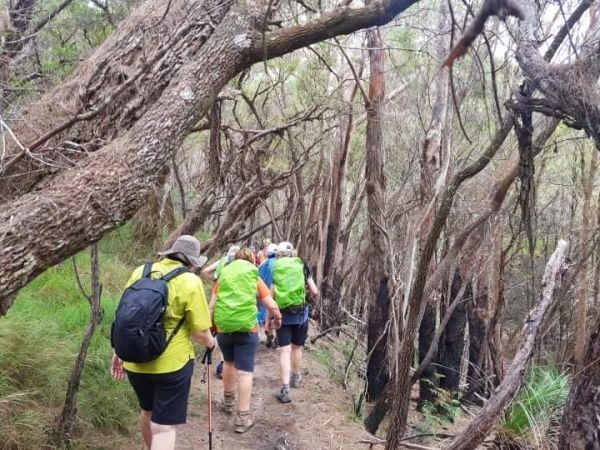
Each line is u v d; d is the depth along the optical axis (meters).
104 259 9.88
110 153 3.36
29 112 4.56
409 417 8.08
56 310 7.12
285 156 12.29
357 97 11.85
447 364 9.20
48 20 6.31
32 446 4.43
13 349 5.18
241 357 5.98
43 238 2.94
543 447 4.71
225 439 5.87
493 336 7.73
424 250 4.33
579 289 8.84
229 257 6.69
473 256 8.43
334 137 12.60
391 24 7.26
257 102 11.90
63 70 6.09
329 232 12.70
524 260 14.02
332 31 4.27
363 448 6.23
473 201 8.32
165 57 4.84
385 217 7.45
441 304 9.30
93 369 5.85
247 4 4.18
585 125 3.20
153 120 3.58
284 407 6.89
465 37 1.14
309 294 7.69
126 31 4.95
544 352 12.34
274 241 16.22
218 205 11.30
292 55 10.21
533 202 4.02
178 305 3.96
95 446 4.93
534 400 5.04
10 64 5.54
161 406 3.98
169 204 11.38
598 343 3.47
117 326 3.76
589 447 3.40
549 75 3.33
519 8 1.10
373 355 7.73
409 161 9.18
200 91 3.83
